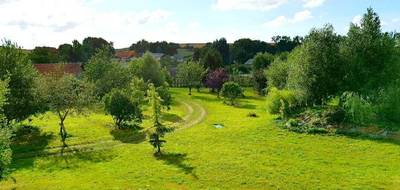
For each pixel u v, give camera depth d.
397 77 61.03
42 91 56.16
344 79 62.75
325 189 33.34
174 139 55.03
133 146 51.81
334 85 62.72
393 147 46.19
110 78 98.12
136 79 98.12
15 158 47.09
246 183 35.34
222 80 122.06
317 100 65.06
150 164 42.44
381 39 62.06
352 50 62.62
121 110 62.72
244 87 149.50
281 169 39.16
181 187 34.72
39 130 61.25
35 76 60.72
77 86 59.28
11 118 55.34
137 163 43.09
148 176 38.12
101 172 40.09
